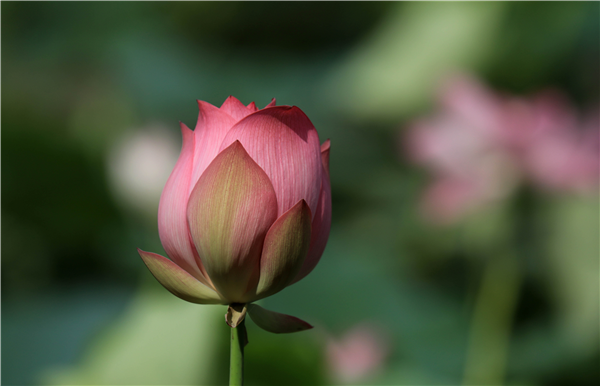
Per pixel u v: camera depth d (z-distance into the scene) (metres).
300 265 1.17
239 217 1.16
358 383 2.06
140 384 1.63
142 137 2.07
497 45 3.17
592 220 2.49
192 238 1.17
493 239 2.45
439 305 3.08
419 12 3.49
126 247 3.16
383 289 3.10
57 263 3.23
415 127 2.90
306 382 1.66
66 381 1.65
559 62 3.21
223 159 1.16
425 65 3.21
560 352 2.44
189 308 1.77
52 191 2.98
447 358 2.61
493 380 2.21
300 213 1.16
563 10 3.05
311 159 1.18
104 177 2.91
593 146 2.43
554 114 2.47
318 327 2.52
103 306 2.84
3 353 2.42
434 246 3.34
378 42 3.66
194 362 1.66
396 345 2.70
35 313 2.85
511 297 2.33
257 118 1.17
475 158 2.53
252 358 1.64
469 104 2.57
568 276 2.51
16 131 2.77
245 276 1.17
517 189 2.46
